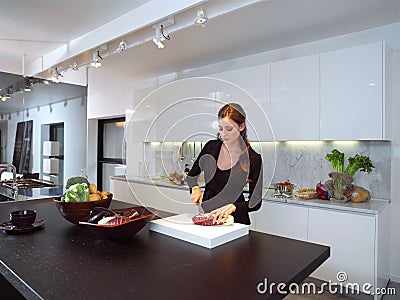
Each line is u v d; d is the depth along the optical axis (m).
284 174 3.51
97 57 3.09
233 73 3.55
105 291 0.94
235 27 2.86
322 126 2.87
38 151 4.20
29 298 0.96
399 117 2.77
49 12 2.62
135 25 2.49
